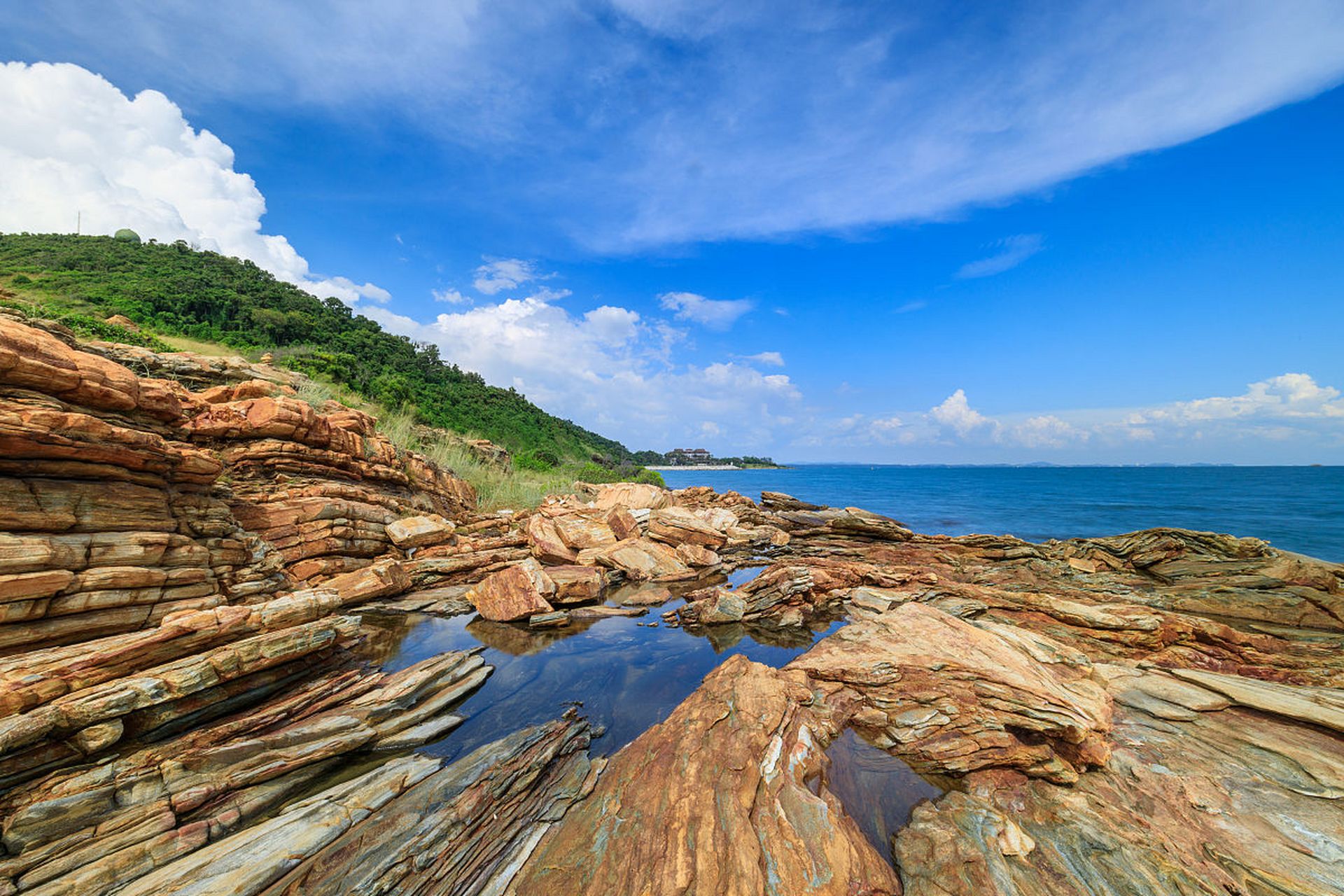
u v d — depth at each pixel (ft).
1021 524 104.63
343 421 48.52
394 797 17.51
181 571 24.49
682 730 20.35
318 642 23.57
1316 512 117.80
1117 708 23.86
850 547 63.98
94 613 20.81
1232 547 44.09
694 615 38.50
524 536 56.03
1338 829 15.96
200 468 28.58
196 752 17.29
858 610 39.47
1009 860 15.38
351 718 21.24
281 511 37.35
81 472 22.76
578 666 29.32
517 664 29.50
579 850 15.12
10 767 14.96
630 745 20.40
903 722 22.48
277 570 32.09
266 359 93.56
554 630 35.37
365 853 14.79
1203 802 17.58
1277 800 17.35
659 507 72.59
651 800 16.75
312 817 16.06
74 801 14.84
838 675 26.00
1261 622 35.09
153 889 13.06
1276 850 15.39
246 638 21.85
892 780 19.62
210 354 120.47
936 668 25.27
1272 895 13.88
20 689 15.66
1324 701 22.07
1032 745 20.80
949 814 17.34
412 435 79.61
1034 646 27.84
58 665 17.02
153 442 25.57
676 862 14.20
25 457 21.04
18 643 18.43
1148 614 32.65
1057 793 18.60
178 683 18.45
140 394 26.43
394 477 51.31
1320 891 13.83
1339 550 74.33
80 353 24.63
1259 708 22.45
